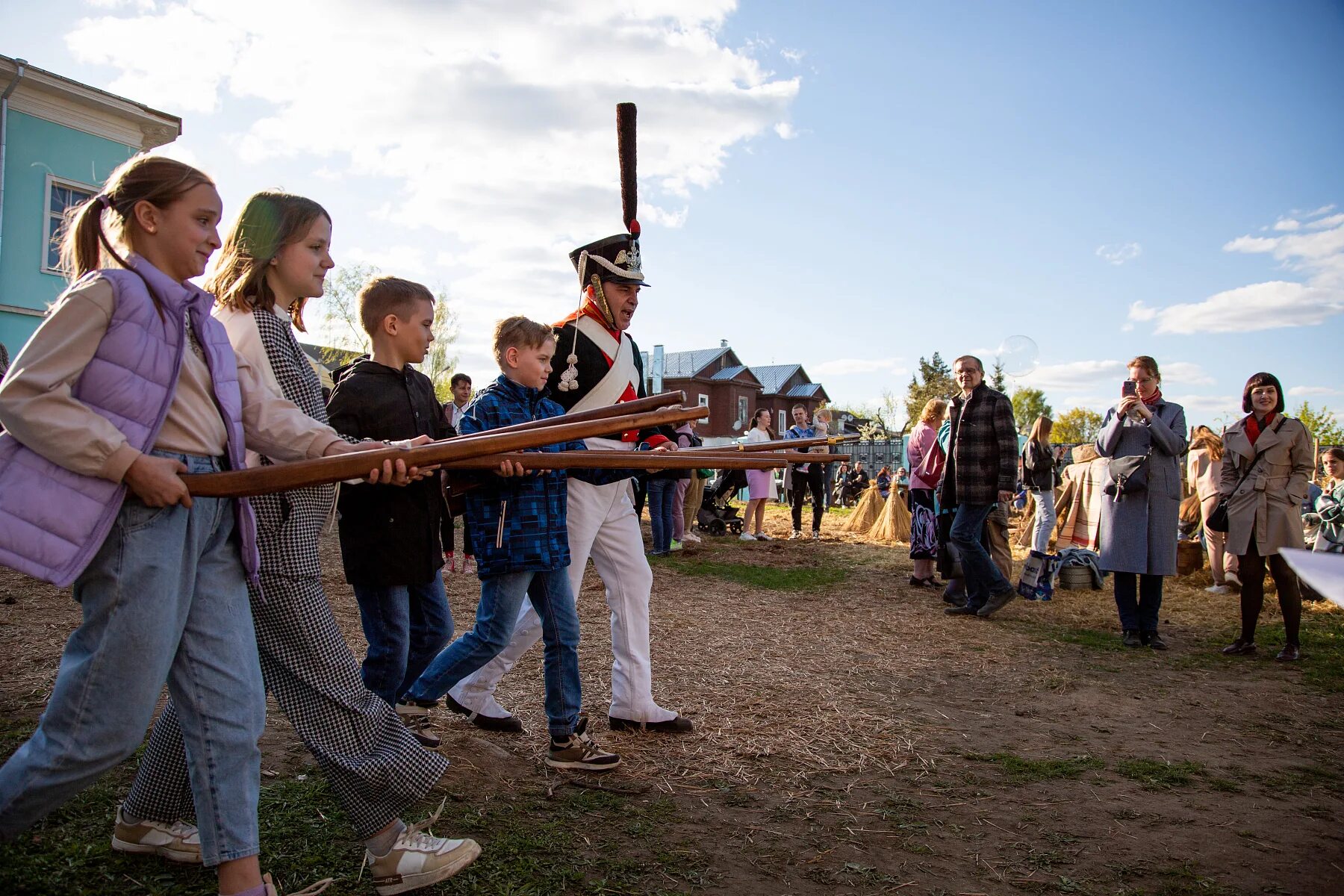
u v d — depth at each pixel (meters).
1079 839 2.84
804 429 11.73
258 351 2.27
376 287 2.93
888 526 11.95
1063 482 9.62
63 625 4.87
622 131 3.59
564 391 3.53
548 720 3.20
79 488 1.72
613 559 3.65
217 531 1.97
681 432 6.30
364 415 2.83
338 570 7.42
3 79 14.95
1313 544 8.23
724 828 2.80
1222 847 2.82
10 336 15.55
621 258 3.56
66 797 1.80
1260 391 5.74
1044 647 5.91
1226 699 4.71
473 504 3.10
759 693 4.45
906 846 2.74
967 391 6.82
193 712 1.89
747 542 11.09
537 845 2.54
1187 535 9.80
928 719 4.13
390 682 2.84
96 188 16.44
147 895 2.08
